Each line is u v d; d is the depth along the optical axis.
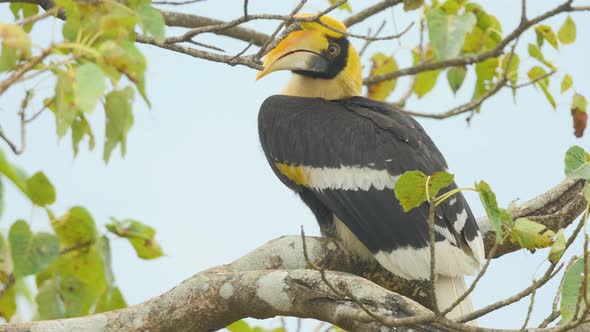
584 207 11.73
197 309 9.31
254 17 9.94
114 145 7.30
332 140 11.80
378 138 11.66
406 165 11.34
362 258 11.27
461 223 10.75
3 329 9.12
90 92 6.37
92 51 6.78
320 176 11.69
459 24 11.93
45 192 8.37
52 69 6.84
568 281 7.67
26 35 6.95
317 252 10.92
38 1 10.35
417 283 11.12
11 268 9.04
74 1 7.00
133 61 6.93
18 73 6.66
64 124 6.83
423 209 10.67
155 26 7.45
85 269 9.73
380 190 11.18
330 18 13.74
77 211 9.30
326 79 13.73
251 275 9.22
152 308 9.40
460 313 10.37
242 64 9.86
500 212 7.77
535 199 11.73
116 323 9.36
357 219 11.10
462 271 10.53
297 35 13.64
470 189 7.57
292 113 12.41
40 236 8.22
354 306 8.49
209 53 9.81
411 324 7.29
